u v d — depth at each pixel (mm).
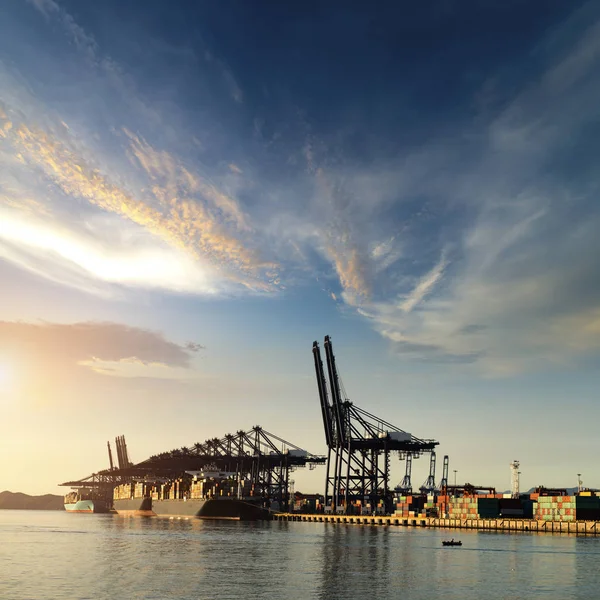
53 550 110875
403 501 198375
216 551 106000
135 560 94000
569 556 99875
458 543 116938
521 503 171625
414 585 72438
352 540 128125
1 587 70312
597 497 152125
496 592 68812
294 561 92062
